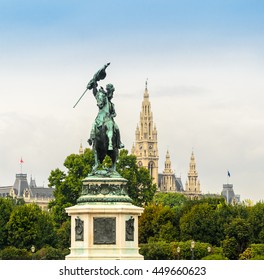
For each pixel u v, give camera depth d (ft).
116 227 328.70
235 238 653.30
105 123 338.75
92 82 348.18
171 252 633.61
